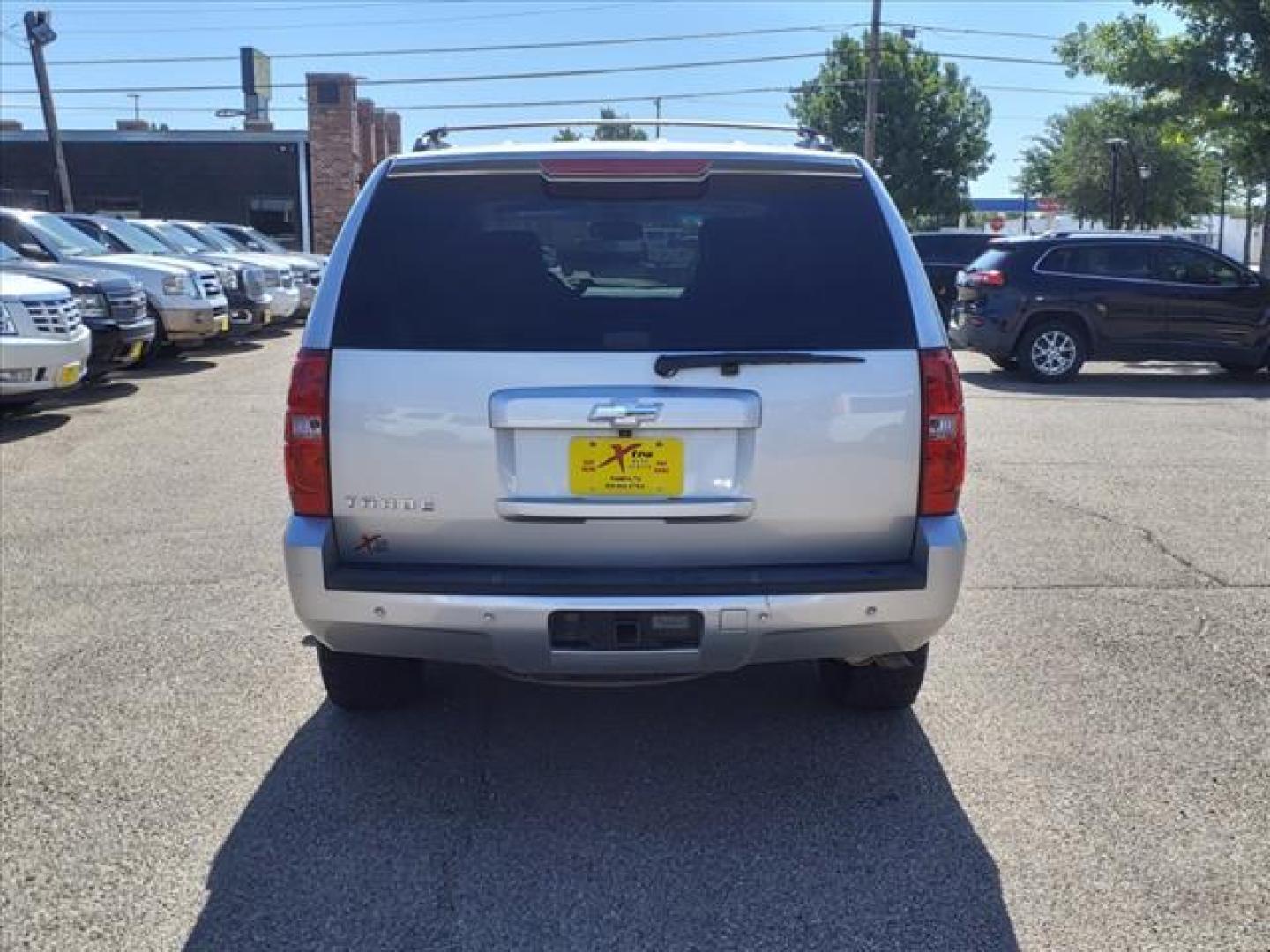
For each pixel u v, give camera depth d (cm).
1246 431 1066
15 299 1011
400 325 346
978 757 406
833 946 300
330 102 3506
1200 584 598
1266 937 303
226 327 1617
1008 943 301
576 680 366
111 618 546
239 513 747
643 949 299
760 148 371
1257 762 400
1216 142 1958
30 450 964
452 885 328
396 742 420
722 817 367
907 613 347
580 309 346
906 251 358
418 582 340
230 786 385
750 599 338
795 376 342
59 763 400
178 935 305
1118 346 1412
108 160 3475
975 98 5394
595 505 342
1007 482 838
